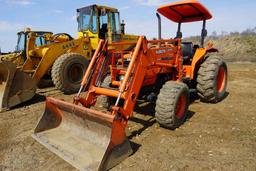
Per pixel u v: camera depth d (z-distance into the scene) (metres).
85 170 3.06
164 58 4.65
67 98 7.00
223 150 3.58
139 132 4.30
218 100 6.01
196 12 5.72
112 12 9.02
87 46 8.50
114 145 3.21
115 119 3.18
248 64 15.06
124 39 9.59
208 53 6.15
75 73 7.62
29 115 5.60
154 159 3.38
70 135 3.95
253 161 3.26
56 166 3.33
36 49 8.05
